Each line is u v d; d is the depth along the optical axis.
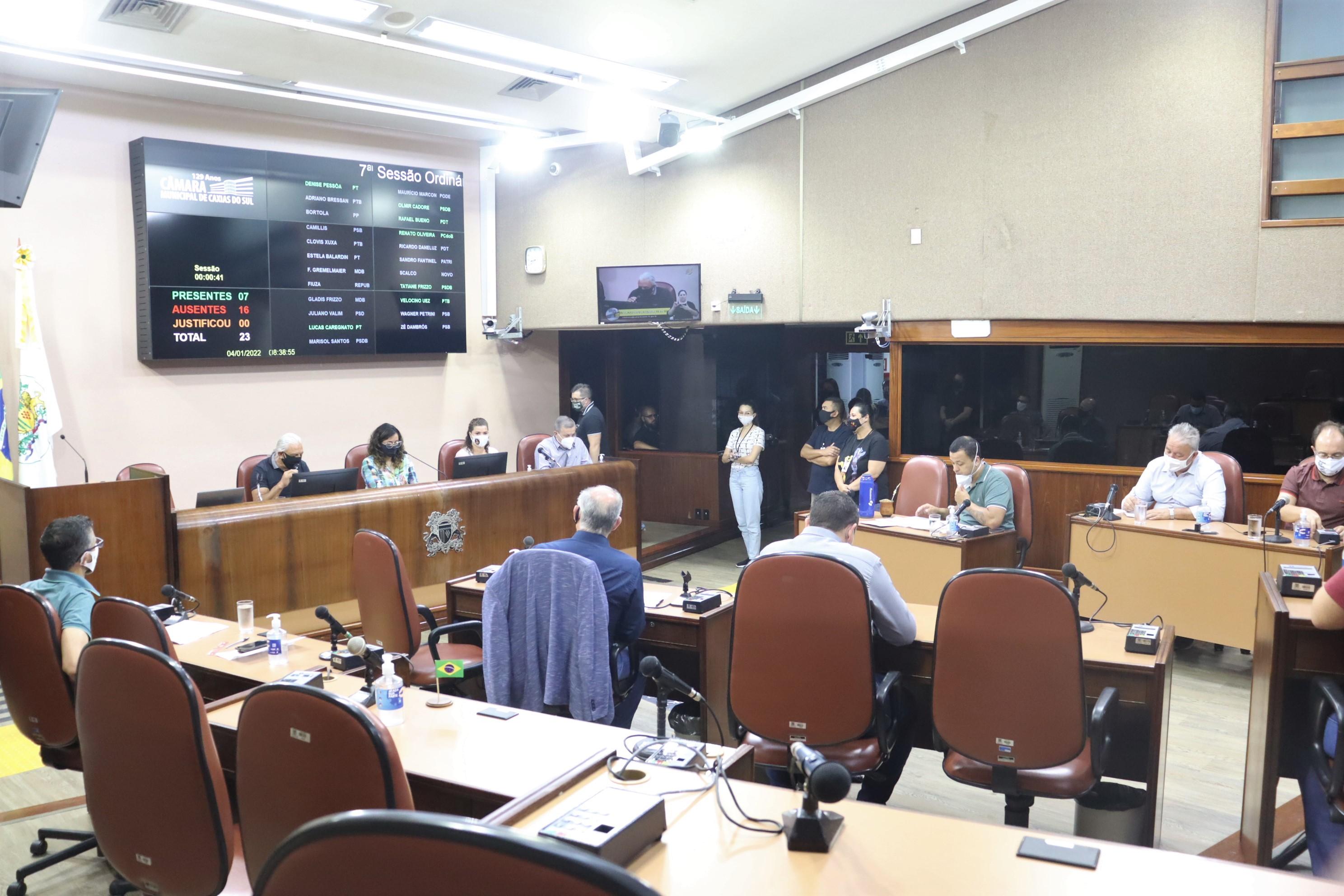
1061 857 1.59
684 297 7.51
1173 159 5.61
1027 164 6.06
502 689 3.11
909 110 6.46
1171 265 5.66
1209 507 5.14
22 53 5.50
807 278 7.01
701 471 8.91
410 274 7.72
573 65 6.23
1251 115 5.38
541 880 0.80
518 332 8.37
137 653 1.96
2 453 5.70
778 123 7.04
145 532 4.57
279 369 7.20
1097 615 5.24
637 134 7.25
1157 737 2.88
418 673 3.71
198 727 1.93
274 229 6.95
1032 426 6.46
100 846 2.18
